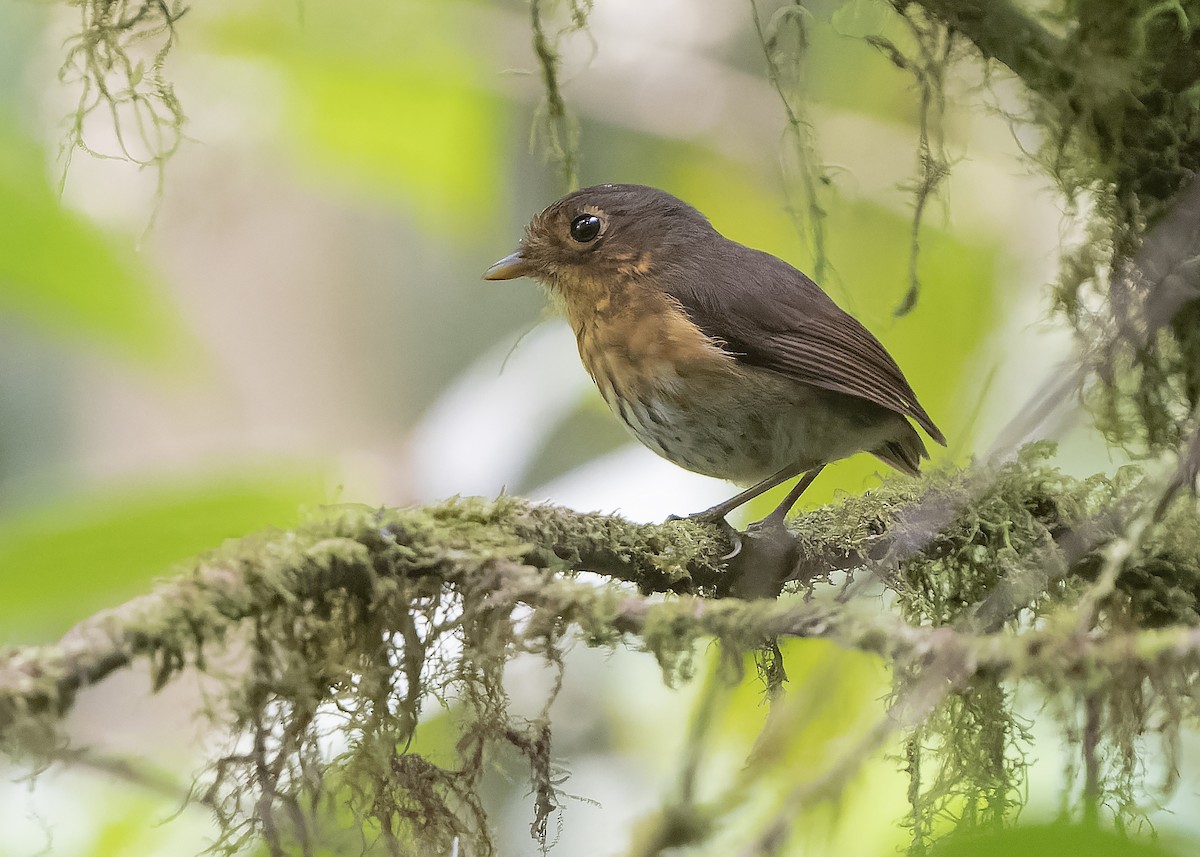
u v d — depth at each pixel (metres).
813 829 4.02
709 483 4.08
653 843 4.02
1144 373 3.99
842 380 4.03
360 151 4.10
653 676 4.10
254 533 3.95
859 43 4.09
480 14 4.09
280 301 4.25
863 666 4.04
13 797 4.01
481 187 4.11
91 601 3.99
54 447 4.19
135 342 4.01
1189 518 3.99
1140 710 3.97
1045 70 3.98
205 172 4.18
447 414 4.11
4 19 4.07
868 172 4.10
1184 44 3.97
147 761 3.98
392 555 3.95
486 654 3.95
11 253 4.00
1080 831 3.29
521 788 4.07
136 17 3.99
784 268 4.05
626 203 4.05
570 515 3.98
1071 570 3.99
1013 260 4.08
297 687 3.95
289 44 4.08
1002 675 3.94
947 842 3.39
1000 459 4.00
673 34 4.14
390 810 3.96
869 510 4.01
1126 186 3.98
